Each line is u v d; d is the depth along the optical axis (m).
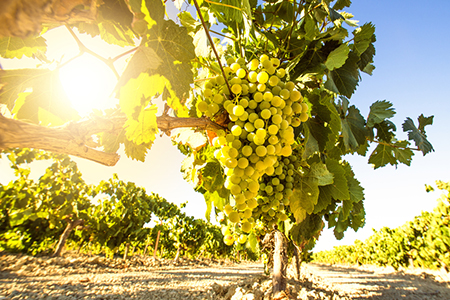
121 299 7.86
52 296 7.39
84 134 0.99
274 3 2.69
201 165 2.46
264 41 2.66
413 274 19.09
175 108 1.43
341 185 2.31
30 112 1.37
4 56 1.54
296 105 1.76
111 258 19.72
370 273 22.97
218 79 1.69
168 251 28.53
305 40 2.38
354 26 3.13
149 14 1.12
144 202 21.88
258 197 2.16
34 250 16.56
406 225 21.02
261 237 5.15
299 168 2.40
